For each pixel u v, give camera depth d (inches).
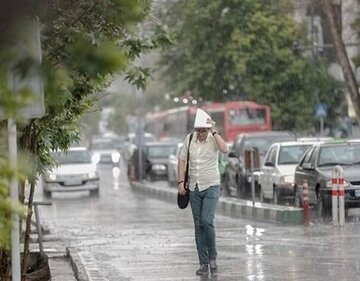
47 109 596.7
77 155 3558.1
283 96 4220.0
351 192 1991.9
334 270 1249.4
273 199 2492.6
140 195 3627.0
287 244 1589.6
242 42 4067.4
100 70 384.5
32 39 369.1
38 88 377.4
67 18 642.8
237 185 2935.5
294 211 2038.6
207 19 4072.3
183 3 4079.7
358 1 2474.2
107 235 1886.1
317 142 2368.4
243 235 1787.6
